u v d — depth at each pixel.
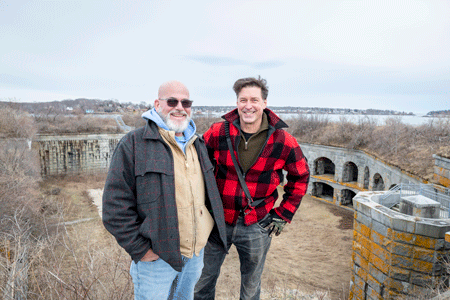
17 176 16.22
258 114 2.48
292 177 2.82
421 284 7.61
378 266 8.53
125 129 44.16
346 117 27.94
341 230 20.39
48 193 27.19
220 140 2.65
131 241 1.93
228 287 11.48
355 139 23.94
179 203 2.11
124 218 1.93
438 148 14.98
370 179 21.89
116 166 1.96
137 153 2.00
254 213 2.63
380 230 8.45
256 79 2.46
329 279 13.74
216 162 2.75
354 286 9.70
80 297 2.83
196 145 2.31
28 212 12.34
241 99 2.45
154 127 2.14
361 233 9.34
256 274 2.90
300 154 2.75
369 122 25.39
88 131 38.66
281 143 2.62
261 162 2.58
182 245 2.15
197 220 2.20
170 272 2.17
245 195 2.60
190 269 2.29
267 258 15.98
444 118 17.53
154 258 2.08
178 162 2.14
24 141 25.30
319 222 21.91
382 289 8.40
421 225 7.47
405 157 16.53
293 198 2.83
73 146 36.66
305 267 14.98
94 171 37.84
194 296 2.80
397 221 7.85
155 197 2.00
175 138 2.22
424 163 14.31
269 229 2.80
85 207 23.34
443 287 7.29
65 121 41.44
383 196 10.12
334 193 26.52
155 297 2.13
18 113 30.48
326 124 30.42
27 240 5.46
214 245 2.63
